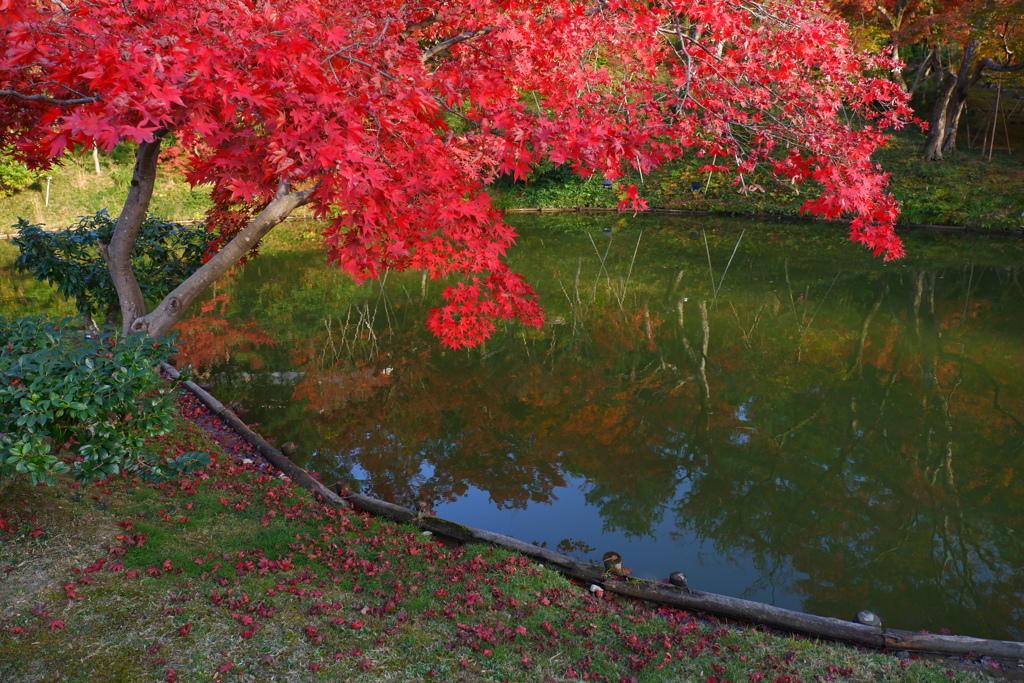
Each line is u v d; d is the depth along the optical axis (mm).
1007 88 25750
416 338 10859
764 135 4492
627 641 4008
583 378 9328
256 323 11445
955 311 12109
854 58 4582
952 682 3754
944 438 7531
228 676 3406
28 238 8250
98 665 3398
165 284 8789
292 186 3783
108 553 4289
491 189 23453
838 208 4410
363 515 5484
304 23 3514
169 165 20375
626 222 20938
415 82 3787
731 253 16672
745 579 5141
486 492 6352
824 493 6438
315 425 7645
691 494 6395
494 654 3758
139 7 3494
